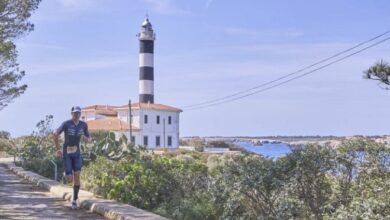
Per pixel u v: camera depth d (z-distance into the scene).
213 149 90.19
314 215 9.38
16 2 18.38
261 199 9.77
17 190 14.98
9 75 22.56
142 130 85.50
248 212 9.92
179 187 15.43
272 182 9.25
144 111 86.12
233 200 10.15
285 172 9.34
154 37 93.75
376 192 8.87
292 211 9.34
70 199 12.30
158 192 14.66
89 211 10.67
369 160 9.91
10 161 32.03
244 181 9.43
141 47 92.94
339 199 9.39
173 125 91.38
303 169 9.28
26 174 19.64
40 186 15.91
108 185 13.45
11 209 10.92
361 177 9.72
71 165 10.88
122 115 88.06
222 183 10.27
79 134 10.88
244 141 133.25
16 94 23.70
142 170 14.68
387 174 9.66
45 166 21.77
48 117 32.34
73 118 10.82
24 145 27.89
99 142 21.03
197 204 13.78
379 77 10.67
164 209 13.76
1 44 18.81
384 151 9.96
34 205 11.58
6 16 18.47
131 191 13.80
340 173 9.70
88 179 14.47
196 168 16.47
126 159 19.70
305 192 9.41
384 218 7.23
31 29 19.59
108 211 9.80
